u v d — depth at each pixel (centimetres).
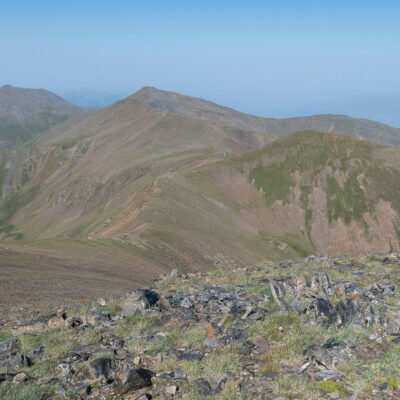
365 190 13762
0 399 730
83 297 2216
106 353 935
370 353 819
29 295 2198
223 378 745
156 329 1125
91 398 734
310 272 1872
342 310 1057
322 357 784
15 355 998
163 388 742
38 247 4334
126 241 5866
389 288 1384
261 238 10581
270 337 958
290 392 681
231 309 1204
